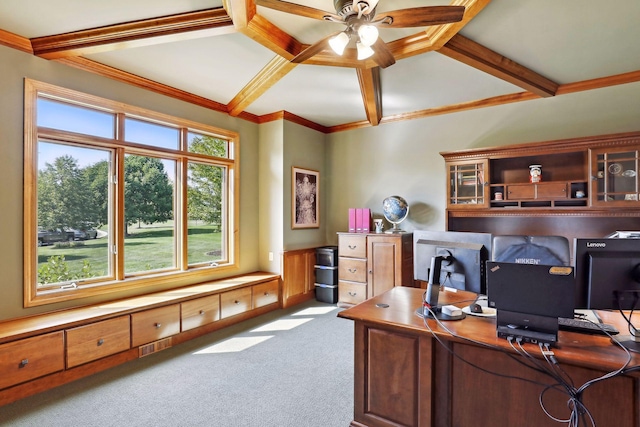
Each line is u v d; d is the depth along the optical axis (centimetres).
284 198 464
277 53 280
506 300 156
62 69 289
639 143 302
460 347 171
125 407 225
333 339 346
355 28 210
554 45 282
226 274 435
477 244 187
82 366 266
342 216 527
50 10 230
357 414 199
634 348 144
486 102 409
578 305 157
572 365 142
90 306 300
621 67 324
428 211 453
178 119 379
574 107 365
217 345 331
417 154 462
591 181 321
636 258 148
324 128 534
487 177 371
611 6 228
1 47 257
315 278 512
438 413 177
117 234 331
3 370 226
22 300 267
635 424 137
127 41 257
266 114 472
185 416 215
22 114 268
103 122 322
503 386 162
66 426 204
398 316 193
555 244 199
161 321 320
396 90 383
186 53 294
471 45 277
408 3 231
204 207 420
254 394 242
